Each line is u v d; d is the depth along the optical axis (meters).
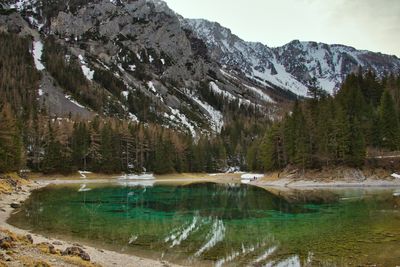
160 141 151.88
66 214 49.59
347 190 82.00
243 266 26.44
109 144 139.38
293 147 107.56
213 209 55.88
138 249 31.03
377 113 111.12
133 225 42.31
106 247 31.50
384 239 33.34
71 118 189.38
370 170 93.81
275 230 39.12
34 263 19.52
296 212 51.53
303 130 101.81
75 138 136.88
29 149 133.00
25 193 73.06
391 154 101.50
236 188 96.81
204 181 132.75
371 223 41.31
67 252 24.27
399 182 87.75
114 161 140.62
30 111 171.88
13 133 100.62
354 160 96.12
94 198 70.56
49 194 76.38
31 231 37.34
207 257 28.73
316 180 96.38
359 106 110.88
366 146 105.81
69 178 127.88
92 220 45.31
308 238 34.78
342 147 97.31
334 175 95.50
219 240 34.53
